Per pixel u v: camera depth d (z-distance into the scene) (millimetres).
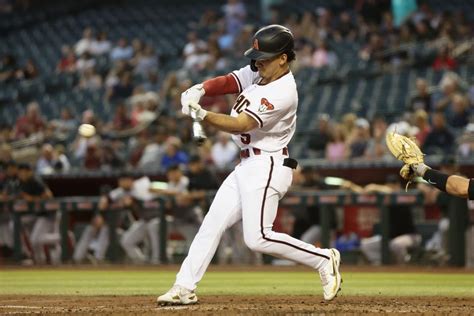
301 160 42719
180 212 39312
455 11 61062
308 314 14641
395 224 36188
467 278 28500
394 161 40094
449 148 39344
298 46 57062
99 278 29438
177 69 61750
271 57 16281
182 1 79000
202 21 70625
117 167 47031
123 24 76188
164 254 39625
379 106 49375
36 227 41906
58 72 67312
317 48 57688
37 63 73312
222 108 47219
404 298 19188
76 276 30797
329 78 53844
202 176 39062
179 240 40250
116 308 16281
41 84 65688
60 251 41625
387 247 36250
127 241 40094
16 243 42250
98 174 46375
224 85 16875
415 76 51125
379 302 17922
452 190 15898
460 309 15859
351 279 28016
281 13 66312
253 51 16391
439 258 35656
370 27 57406
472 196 15750
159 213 39594
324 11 61000
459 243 34906
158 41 71062
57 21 79688
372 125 44719
